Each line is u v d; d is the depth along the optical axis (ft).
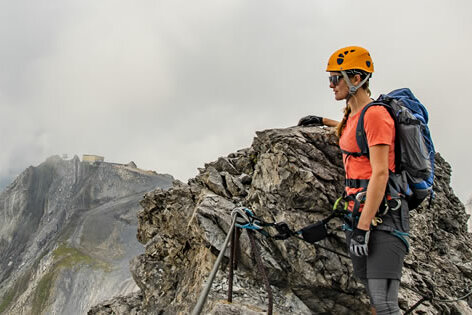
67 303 378.73
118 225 550.36
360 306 21.57
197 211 25.54
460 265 32.09
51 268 431.84
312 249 21.27
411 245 30.35
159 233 36.52
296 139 22.82
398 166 12.44
